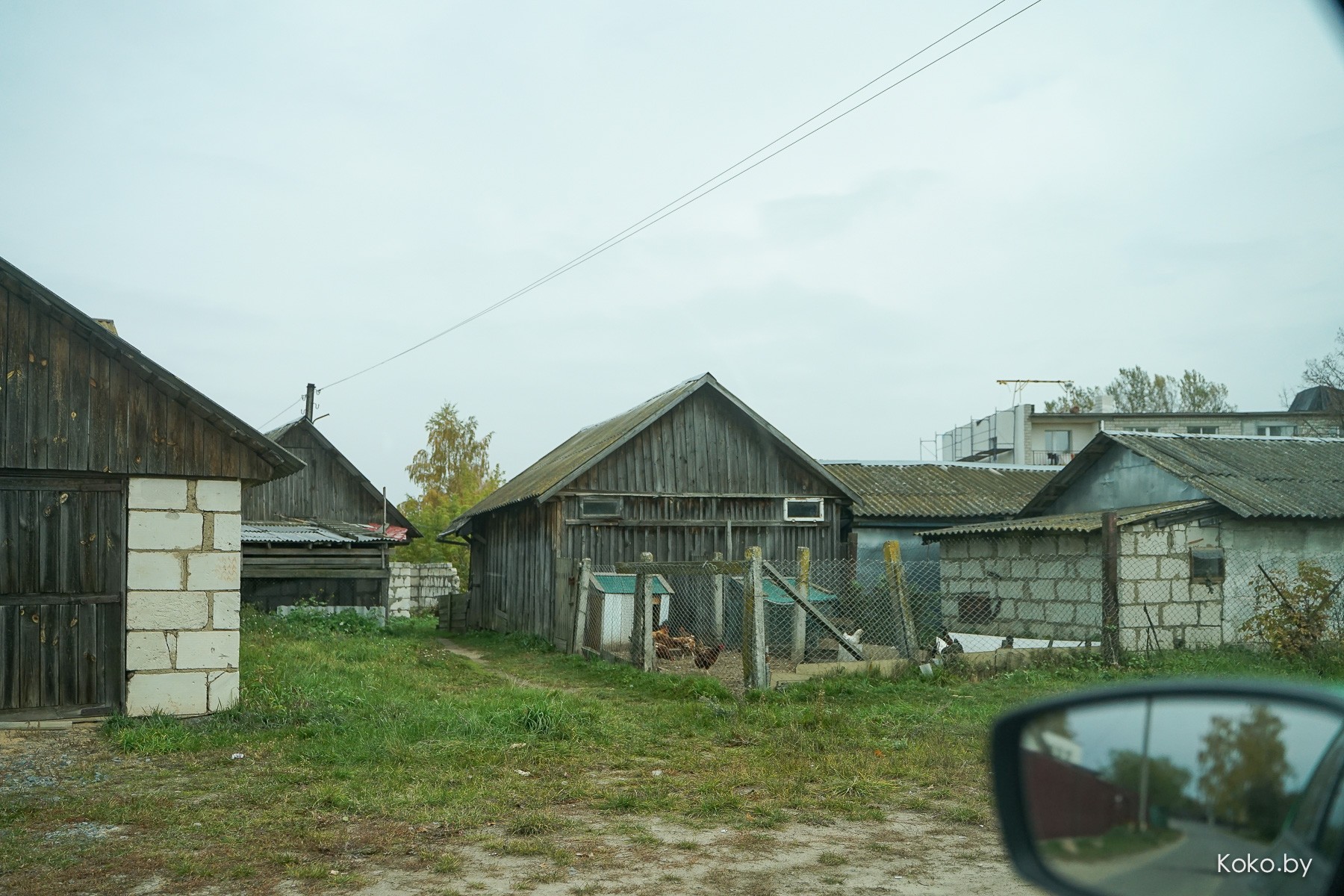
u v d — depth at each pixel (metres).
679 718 10.83
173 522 11.13
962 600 22.91
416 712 10.93
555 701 11.59
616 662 16.95
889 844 6.26
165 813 6.89
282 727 10.13
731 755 8.89
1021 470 31.39
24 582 10.53
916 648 14.20
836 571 23.11
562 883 5.47
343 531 27.88
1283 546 19.17
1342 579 17.78
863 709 11.32
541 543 24.12
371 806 6.98
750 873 5.66
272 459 11.59
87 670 10.68
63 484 10.77
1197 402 67.00
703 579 20.36
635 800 7.16
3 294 10.61
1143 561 18.20
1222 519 18.75
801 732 9.72
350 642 19.88
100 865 5.79
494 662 19.38
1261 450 23.27
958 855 6.02
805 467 24.89
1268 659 16.64
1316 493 20.08
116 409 10.95
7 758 8.98
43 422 10.64
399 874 5.62
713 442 24.19
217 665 11.16
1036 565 20.45
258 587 24.55
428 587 39.41
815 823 6.75
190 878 5.54
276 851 6.04
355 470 32.31
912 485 28.77
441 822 6.65
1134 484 22.50
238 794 7.49
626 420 27.23
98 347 10.93
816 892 5.34
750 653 13.01
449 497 58.50
